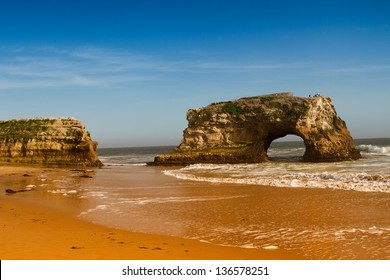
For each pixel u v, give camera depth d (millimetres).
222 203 19234
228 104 61219
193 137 61375
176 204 19250
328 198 19266
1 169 47781
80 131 60531
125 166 58938
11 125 65312
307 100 55719
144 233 12969
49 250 9516
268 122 56375
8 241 10508
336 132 56469
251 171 38219
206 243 11508
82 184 30531
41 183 31562
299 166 42562
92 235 12133
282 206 17750
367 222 13914
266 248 10914
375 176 25359
